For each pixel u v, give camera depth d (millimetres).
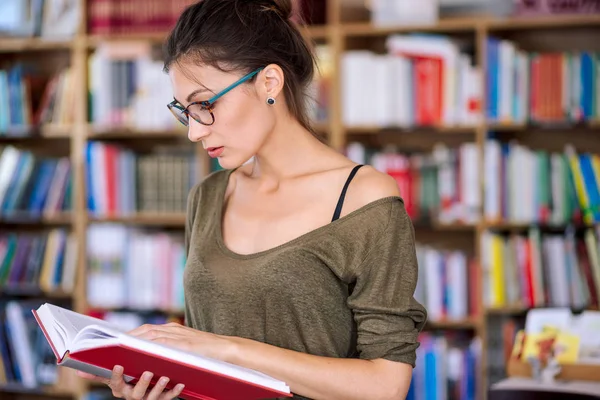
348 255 1756
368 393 1680
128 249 4707
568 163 4266
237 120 1736
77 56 4746
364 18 4746
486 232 4328
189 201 2043
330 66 4461
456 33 4656
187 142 5020
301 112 1859
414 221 4395
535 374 2656
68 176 4824
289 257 1767
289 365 1665
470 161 4336
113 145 4863
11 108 4852
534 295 4270
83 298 4773
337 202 1803
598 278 4223
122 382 1614
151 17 4652
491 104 4316
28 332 4852
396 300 1732
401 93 4398
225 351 1663
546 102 4277
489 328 4398
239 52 1714
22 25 4816
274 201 1865
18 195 4855
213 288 1820
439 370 4328
